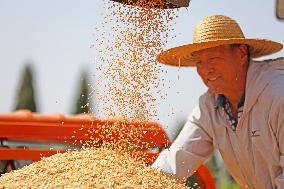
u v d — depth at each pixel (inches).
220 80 172.6
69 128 198.7
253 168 177.6
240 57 173.2
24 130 196.2
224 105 181.6
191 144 189.6
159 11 172.7
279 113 167.6
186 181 205.0
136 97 174.6
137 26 172.9
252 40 168.6
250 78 172.4
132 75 173.2
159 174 166.7
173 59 183.6
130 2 171.5
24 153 193.3
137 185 152.6
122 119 178.5
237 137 178.5
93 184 148.3
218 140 184.9
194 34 174.4
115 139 178.1
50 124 198.5
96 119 190.2
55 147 201.6
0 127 194.4
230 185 314.0
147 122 196.9
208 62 171.9
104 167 158.9
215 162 319.0
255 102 172.4
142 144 187.2
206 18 173.5
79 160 163.3
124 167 162.1
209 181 204.1
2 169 192.9
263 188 176.9
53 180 152.6
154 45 173.2
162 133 199.0
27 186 151.2
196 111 190.7
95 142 181.8
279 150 170.7
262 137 172.1
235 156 181.9
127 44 172.9
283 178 167.2
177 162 188.9
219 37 168.9
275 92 168.6
